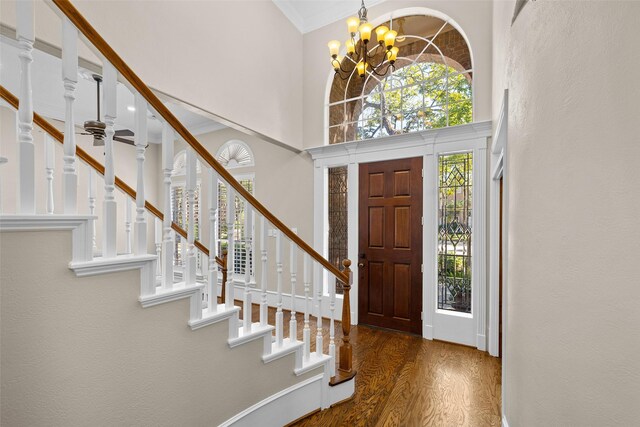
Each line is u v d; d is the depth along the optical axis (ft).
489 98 9.95
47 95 12.66
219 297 10.57
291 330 6.59
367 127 12.78
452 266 10.99
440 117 11.30
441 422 6.43
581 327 2.72
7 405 3.12
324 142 13.25
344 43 12.70
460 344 10.43
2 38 5.93
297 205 14.17
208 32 9.00
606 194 2.39
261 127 11.14
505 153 5.74
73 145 3.60
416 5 11.17
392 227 11.94
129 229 7.38
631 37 2.10
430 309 10.93
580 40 2.72
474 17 10.25
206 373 4.99
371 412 6.78
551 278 3.29
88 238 3.66
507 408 5.45
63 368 3.49
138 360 4.15
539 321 3.60
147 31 7.34
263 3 11.31
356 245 12.60
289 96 12.79
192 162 4.92
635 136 2.08
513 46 5.05
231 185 5.46
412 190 11.54
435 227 11.00
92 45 3.78
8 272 3.11
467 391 7.57
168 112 4.47
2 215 2.99
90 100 13.26
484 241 10.00
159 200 19.44
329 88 13.48
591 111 2.57
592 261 2.56
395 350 10.01
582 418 2.69
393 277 11.87
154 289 4.30
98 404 3.77
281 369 6.20
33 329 3.27
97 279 3.76
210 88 9.02
